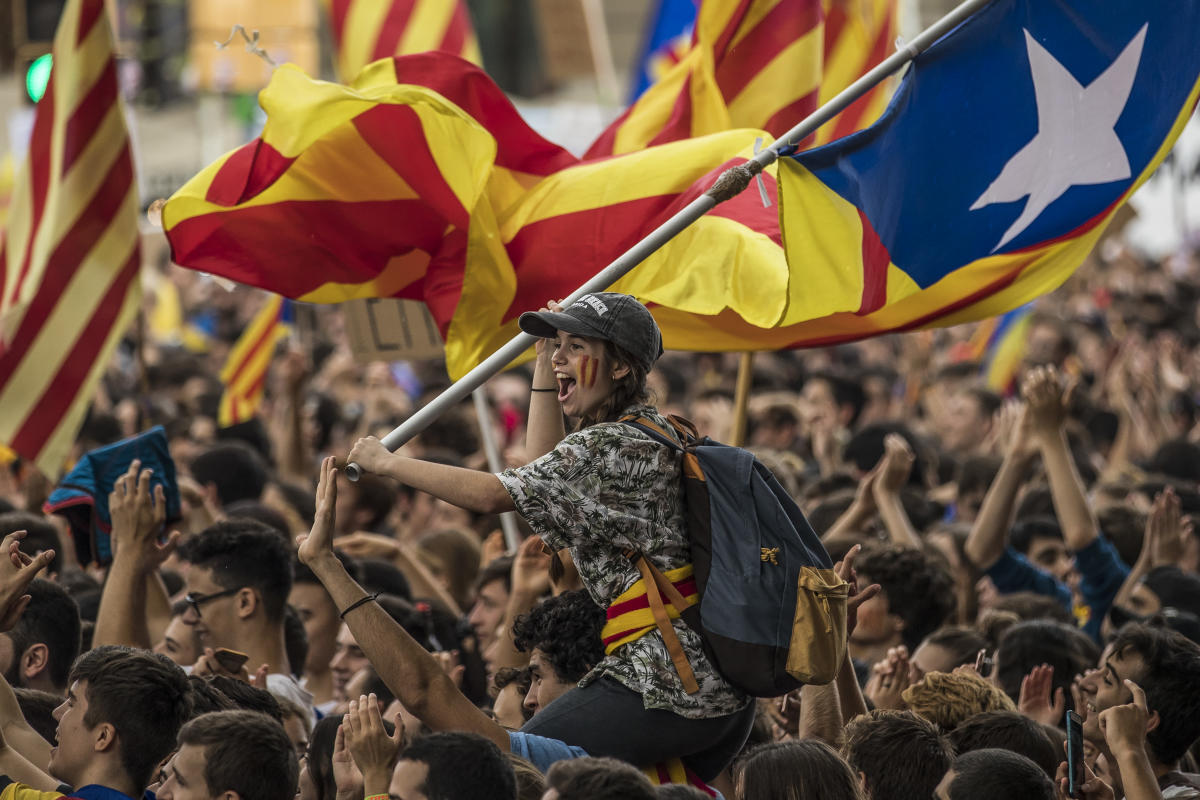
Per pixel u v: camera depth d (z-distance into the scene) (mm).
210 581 20734
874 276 18078
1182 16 20531
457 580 28656
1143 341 57344
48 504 23391
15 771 15797
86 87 26391
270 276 21844
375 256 22078
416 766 13578
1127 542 28500
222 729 15008
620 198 21172
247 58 83438
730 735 14977
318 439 46125
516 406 51219
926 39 18562
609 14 164750
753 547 14508
